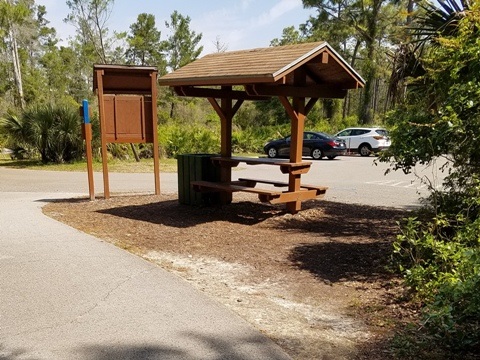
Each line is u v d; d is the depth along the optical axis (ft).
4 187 38.29
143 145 67.72
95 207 27.89
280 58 22.95
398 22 97.66
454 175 18.31
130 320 11.59
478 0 15.69
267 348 10.26
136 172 51.11
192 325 11.37
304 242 20.31
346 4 111.14
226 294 14.07
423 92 20.31
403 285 14.56
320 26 117.39
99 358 9.65
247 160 26.45
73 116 59.31
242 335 10.88
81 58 136.56
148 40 134.10
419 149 16.66
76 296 13.16
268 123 122.01
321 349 10.46
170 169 54.24
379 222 24.41
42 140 58.80
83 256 17.02
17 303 12.59
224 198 28.50
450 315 9.77
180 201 28.94
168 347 10.19
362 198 33.14
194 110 125.90
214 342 10.48
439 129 15.70
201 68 26.53
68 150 60.44
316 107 123.85
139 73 30.96
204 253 18.56
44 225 21.97
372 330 11.62
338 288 14.76
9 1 112.37
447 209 17.98
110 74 30.63
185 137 71.92
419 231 17.74
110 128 30.58
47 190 36.55
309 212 26.45
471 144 15.74
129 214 25.86
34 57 163.84
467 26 15.96
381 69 106.52
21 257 16.79
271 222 24.07
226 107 27.99
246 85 22.72
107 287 13.89
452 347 10.31
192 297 13.23
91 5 96.43
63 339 10.51
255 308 12.97
